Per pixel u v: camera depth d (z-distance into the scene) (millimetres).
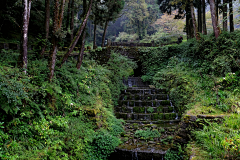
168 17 25391
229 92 5406
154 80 10188
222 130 3482
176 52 11156
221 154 2900
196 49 8867
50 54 4504
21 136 3178
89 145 4469
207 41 8336
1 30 8648
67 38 12023
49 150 3355
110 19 13336
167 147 4871
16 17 9523
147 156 4547
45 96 4148
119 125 6160
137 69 13422
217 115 4125
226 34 7566
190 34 13891
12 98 3012
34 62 4625
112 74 8789
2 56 4332
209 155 3033
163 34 24516
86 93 5848
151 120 7020
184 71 8766
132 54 11531
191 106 6016
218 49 7469
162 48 11375
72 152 3906
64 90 4941
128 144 5082
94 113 5059
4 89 2900
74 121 4582
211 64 7383
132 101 8062
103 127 5238
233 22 9109
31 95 3596
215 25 8102
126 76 9734
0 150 2699
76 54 8648
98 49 10734
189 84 7281
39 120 3654
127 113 7328
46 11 5793
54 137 3705
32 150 3143
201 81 7129
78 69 6301
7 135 2893
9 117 3176
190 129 4254
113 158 4738
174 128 6129
